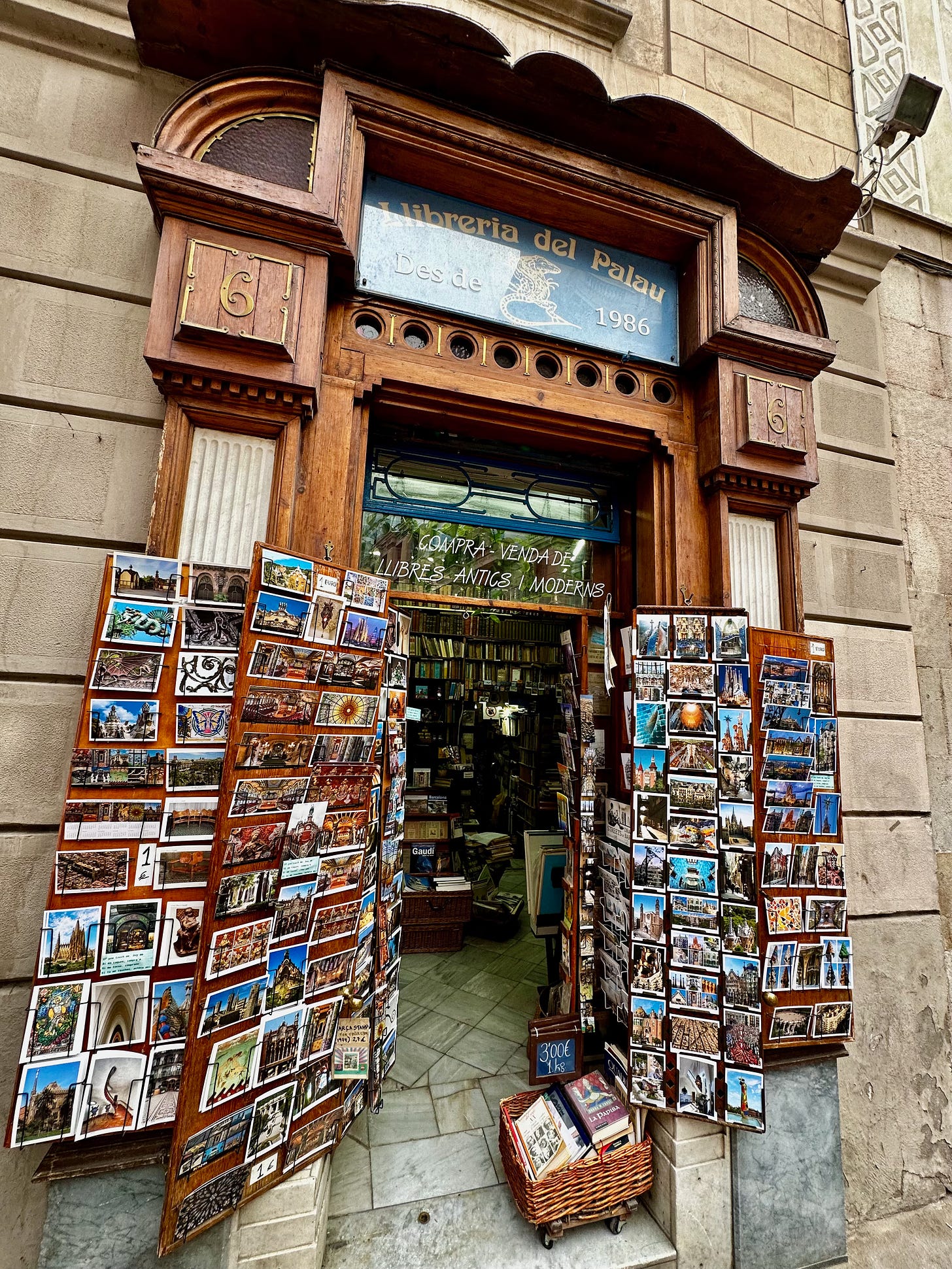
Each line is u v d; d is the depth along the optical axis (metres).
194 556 1.94
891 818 3.08
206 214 1.98
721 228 2.76
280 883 1.74
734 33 3.56
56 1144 1.59
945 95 4.19
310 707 1.82
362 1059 1.98
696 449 2.81
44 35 2.21
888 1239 2.55
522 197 2.54
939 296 3.85
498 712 7.66
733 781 2.33
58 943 1.55
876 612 3.22
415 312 2.44
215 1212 1.58
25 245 2.09
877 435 3.43
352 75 2.22
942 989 3.03
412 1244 2.02
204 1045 1.54
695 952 2.26
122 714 1.66
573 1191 2.04
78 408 2.06
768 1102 2.32
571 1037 2.43
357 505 2.26
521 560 2.92
